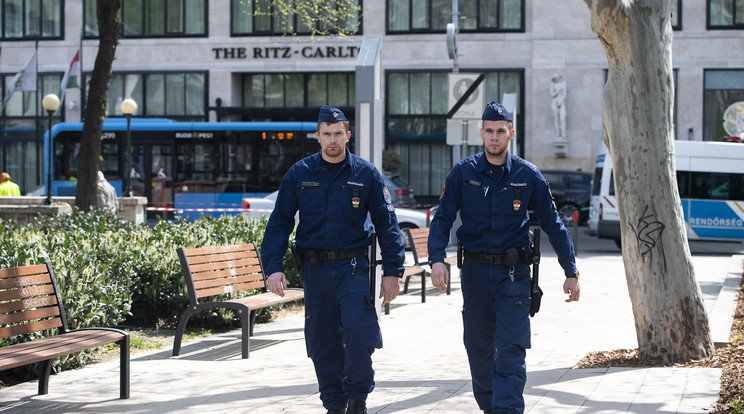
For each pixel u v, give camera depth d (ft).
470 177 17.08
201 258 28.32
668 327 24.14
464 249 17.15
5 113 120.88
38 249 26.91
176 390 21.70
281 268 17.66
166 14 118.52
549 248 71.87
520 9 111.75
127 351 21.06
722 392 20.01
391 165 109.91
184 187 86.99
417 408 19.36
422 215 67.92
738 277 47.37
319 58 116.26
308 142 85.71
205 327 32.68
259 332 31.78
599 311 35.73
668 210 24.22
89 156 56.49
